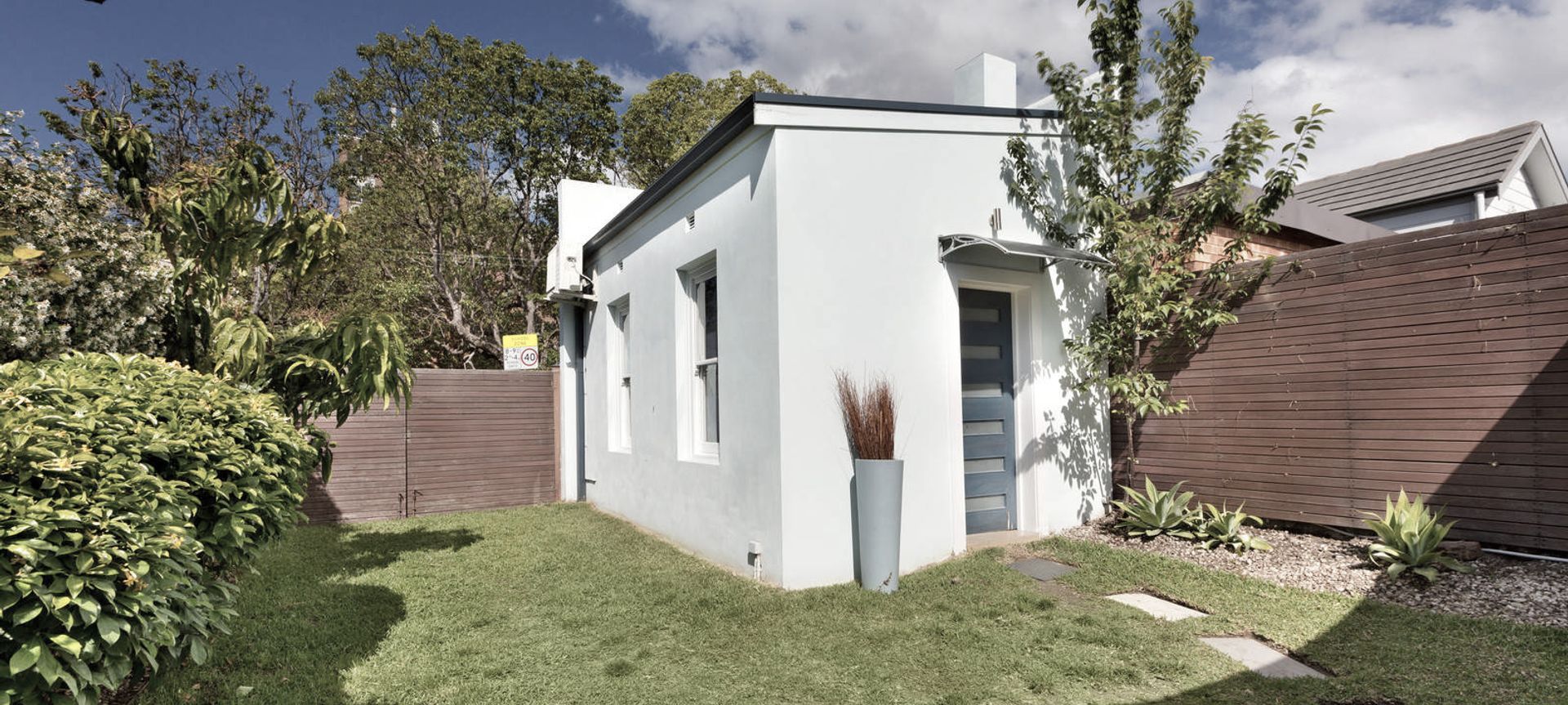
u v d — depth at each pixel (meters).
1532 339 4.12
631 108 18.61
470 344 17.20
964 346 5.83
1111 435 6.34
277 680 3.31
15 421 2.05
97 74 14.09
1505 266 4.23
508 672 3.44
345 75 16.61
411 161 16.58
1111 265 5.71
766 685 3.24
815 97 4.93
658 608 4.41
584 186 9.03
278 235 5.11
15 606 1.80
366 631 4.00
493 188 17.59
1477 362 4.32
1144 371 5.93
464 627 4.10
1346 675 3.13
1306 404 5.09
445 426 8.70
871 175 5.14
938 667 3.40
